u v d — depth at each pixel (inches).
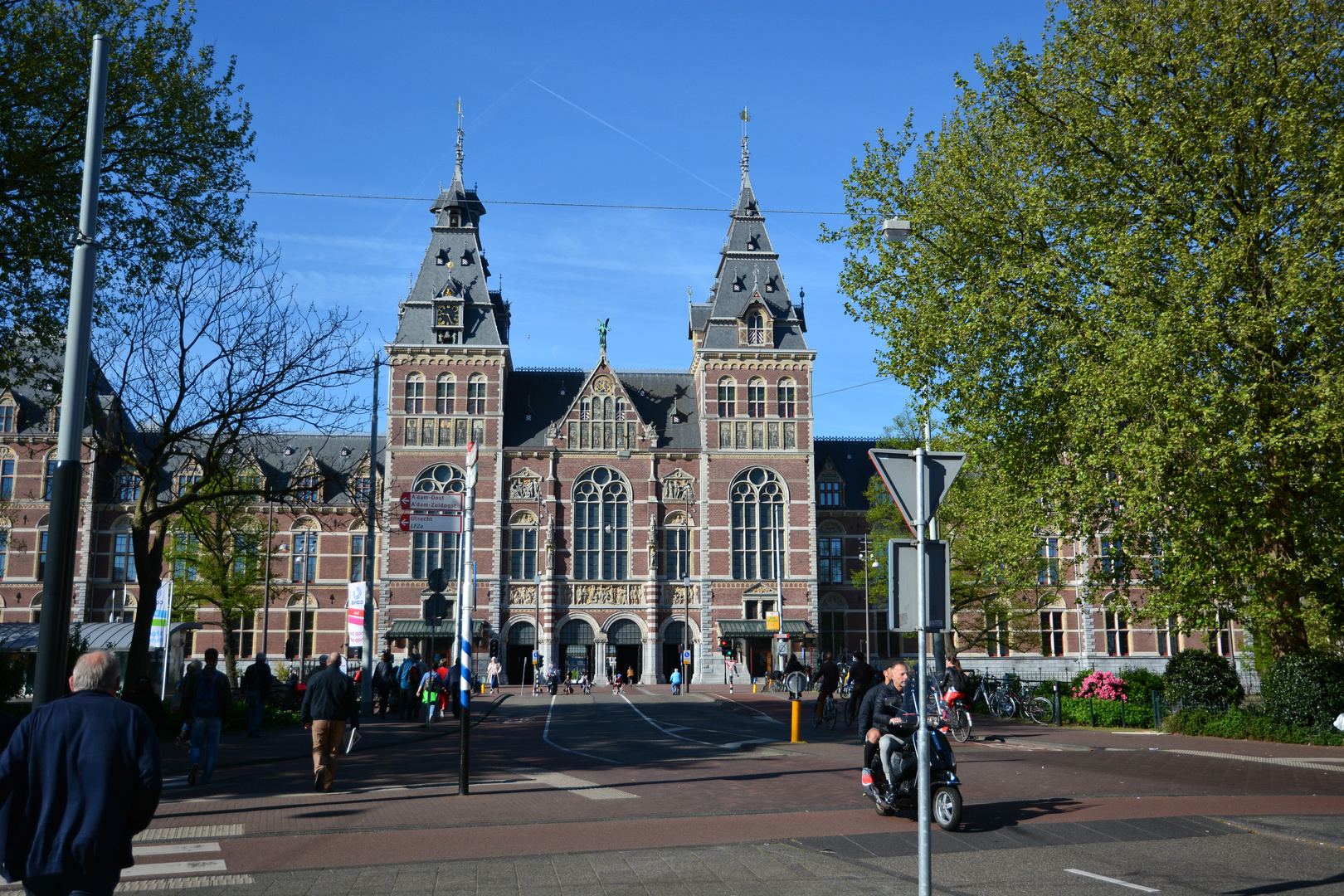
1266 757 761.6
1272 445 769.6
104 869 215.3
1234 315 804.0
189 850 415.2
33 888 215.5
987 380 988.6
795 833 448.5
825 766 710.5
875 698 496.1
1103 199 932.6
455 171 2628.0
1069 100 956.6
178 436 967.0
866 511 2687.0
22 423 2427.4
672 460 2496.3
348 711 589.9
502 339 2659.9
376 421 1273.4
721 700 1731.1
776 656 2314.2
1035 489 952.3
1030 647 2048.5
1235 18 828.0
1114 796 550.9
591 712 1451.8
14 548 2383.1
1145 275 859.4
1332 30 819.4
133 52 832.9
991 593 1856.5
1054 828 458.6
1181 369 807.1
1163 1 887.7
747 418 2504.9
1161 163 877.2
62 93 787.4
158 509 991.0
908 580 325.4
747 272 2610.7
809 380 2529.5
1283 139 807.1
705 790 583.8
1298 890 360.2
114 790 219.0
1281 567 834.2
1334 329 759.1
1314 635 1057.5
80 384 370.3
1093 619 2474.2
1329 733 855.7
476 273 2544.3
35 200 797.9
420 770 694.5
